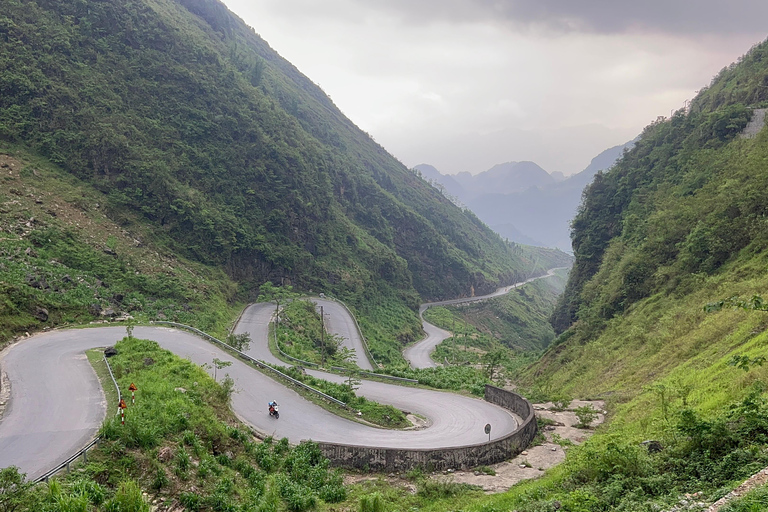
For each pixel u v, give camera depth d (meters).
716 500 11.23
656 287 50.19
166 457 16.80
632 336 43.19
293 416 27.88
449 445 24.47
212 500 15.70
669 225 54.06
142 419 18.72
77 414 20.58
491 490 19.67
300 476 20.17
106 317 43.41
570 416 29.92
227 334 52.53
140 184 68.12
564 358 57.62
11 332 34.56
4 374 26.36
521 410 29.42
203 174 80.19
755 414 14.28
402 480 21.20
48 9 79.12
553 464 22.47
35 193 55.94
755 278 34.75
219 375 33.56
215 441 20.16
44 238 49.34
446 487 19.58
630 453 15.57
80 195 60.88
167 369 27.00
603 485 15.25
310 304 76.56
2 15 71.44
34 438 18.09
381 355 65.94
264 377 34.38
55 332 37.22
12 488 12.82
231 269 75.44
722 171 54.78
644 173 79.00
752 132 63.31
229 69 104.75
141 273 55.72
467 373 46.44
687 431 14.95
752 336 26.38
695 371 26.05
